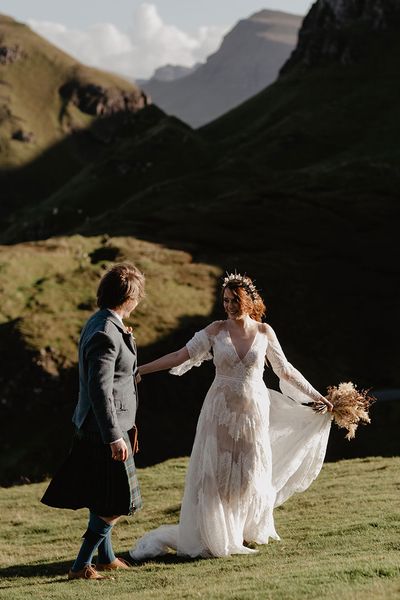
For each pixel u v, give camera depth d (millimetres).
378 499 10867
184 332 50625
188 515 7965
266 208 82688
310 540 8320
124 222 80688
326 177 95938
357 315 61656
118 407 6914
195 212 81000
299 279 64938
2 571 8695
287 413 8836
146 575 7230
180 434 42156
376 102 161000
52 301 52281
